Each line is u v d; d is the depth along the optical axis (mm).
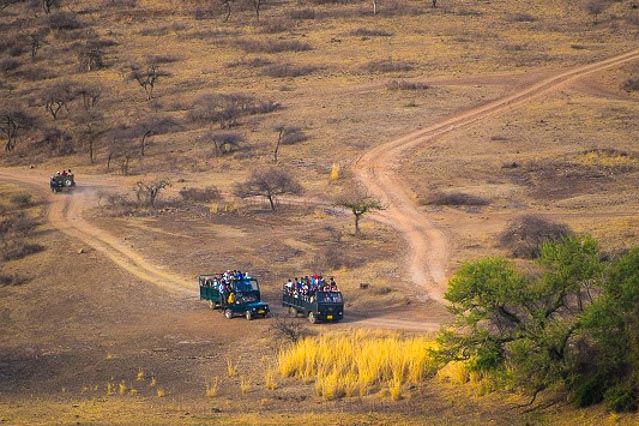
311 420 108438
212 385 136250
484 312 119062
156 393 132625
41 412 115562
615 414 101875
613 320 106625
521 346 111750
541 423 104938
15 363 158000
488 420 107688
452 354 121375
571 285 115125
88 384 141625
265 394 127562
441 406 116000
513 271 119500
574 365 109688
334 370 132750
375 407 116938
